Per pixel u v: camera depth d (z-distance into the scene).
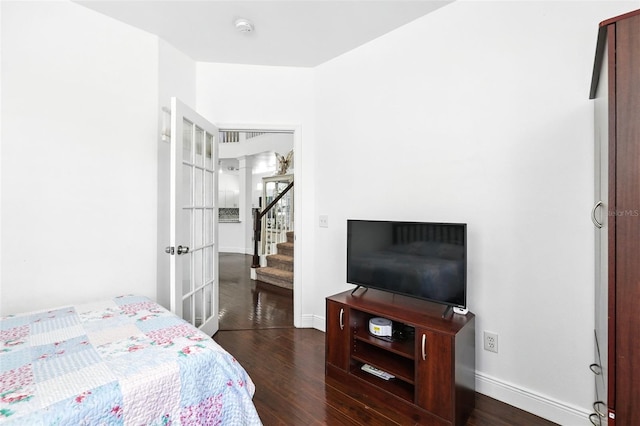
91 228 1.98
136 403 0.86
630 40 0.84
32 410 0.73
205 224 2.49
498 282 1.73
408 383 1.75
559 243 1.54
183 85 2.55
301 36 2.32
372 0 1.92
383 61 2.29
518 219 1.67
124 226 2.12
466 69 1.86
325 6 1.98
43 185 1.80
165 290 2.36
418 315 1.68
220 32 2.27
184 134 2.19
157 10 2.01
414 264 1.81
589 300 1.46
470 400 1.63
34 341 1.12
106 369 0.92
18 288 1.72
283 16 2.09
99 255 2.02
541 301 1.60
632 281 0.84
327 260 2.68
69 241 1.90
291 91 2.79
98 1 1.92
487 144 1.77
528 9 1.63
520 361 1.66
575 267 1.50
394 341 1.79
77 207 1.93
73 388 0.82
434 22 2.01
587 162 1.46
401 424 1.53
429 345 1.51
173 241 1.94
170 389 0.93
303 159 2.80
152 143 2.25
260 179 7.78
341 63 2.58
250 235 7.14
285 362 2.15
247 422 1.07
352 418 1.58
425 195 2.05
